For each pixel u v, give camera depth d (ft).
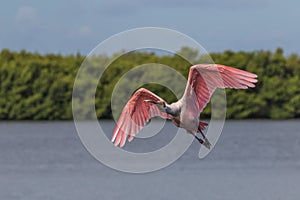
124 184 126.31
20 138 231.91
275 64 265.34
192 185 125.29
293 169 152.76
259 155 183.21
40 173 147.54
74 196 114.42
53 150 199.41
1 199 112.88
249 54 256.73
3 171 152.66
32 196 115.75
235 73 41.57
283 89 267.39
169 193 116.57
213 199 111.34
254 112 266.16
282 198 113.09
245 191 119.34
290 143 209.36
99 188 122.52
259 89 265.95
